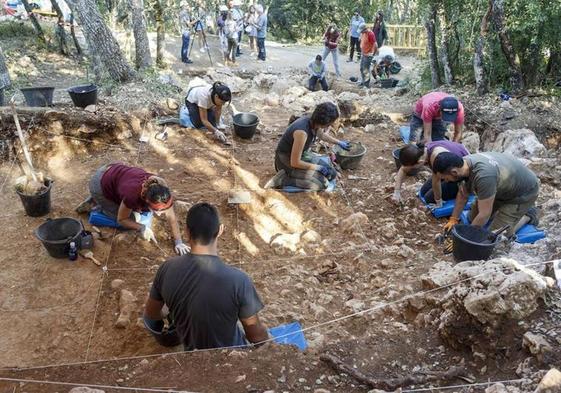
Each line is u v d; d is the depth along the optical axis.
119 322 4.01
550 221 5.10
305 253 5.03
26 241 5.05
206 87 7.27
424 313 3.76
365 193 6.16
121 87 8.59
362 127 8.36
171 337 3.60
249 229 5.43
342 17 21.09
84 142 6.86
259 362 3.14
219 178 6.34
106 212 5.07
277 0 22.98
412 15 14.77
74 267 4.68
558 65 9.02
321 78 11.59
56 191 5.96
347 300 4.30
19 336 3.95
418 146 5.86
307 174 5.97
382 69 12.60
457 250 4.41
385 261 4.78
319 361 3.25
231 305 3.06
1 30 13.16
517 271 3.45
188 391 2.91
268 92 10.88
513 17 8.32
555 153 7.27
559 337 3.02
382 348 3.46
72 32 12.60
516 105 8.30
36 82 10.47
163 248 4.99
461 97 8.85
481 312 3.19
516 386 2.73
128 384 3.07
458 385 2.99
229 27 13.31
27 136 6.59
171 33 17.22
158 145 7.08
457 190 5.70
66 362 3.71
